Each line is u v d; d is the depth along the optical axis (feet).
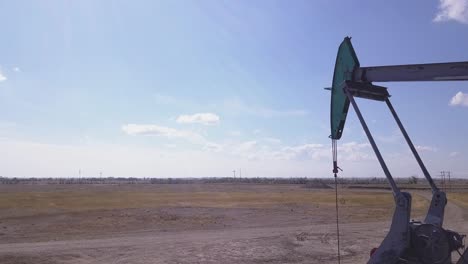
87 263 53.47
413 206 150.41
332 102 31.83
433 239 24.35
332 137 31.78
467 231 82.99
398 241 24.67
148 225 95.81
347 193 268.00
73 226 92.32
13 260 54.54
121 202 162.71
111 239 74.38
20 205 137.59
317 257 57.88
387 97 29.43
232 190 309.22
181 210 126.00
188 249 62.80
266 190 316.19
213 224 99.50
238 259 56.18
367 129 26.71
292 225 99.60
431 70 25.99
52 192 249.34
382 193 269.85
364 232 84.74
